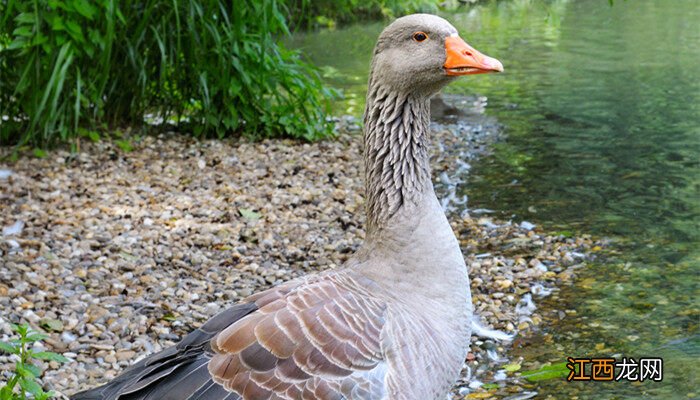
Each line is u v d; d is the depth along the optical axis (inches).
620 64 191.5
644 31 238.8
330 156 119.3
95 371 68.8
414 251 56.2
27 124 112.1
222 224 93.8
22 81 102.3
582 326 78.8
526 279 86.6
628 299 82.8
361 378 52.5
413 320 54.5
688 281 85.6
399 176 57.2
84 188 100.3
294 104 126.3
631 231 96.3
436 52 57.5
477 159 124.2
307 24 263.7
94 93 111.3
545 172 117.6
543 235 95.5
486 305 82.0
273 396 51.5
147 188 102.0
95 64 111.7
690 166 118.5
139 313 76.2
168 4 114.7
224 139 123.0
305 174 111.7
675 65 188.2
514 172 117.9
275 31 124.7
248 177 109.0
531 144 131.0
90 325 73.7
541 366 73.7
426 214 56.8
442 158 124.5
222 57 116.9
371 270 56.4
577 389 71.0
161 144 118.7
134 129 122.3
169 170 109.2
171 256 86.0
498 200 107.3
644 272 87.5
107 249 85.7
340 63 197.6
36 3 101.1
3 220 90.0
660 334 77.4
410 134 57.6
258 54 119.7
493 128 140.5
